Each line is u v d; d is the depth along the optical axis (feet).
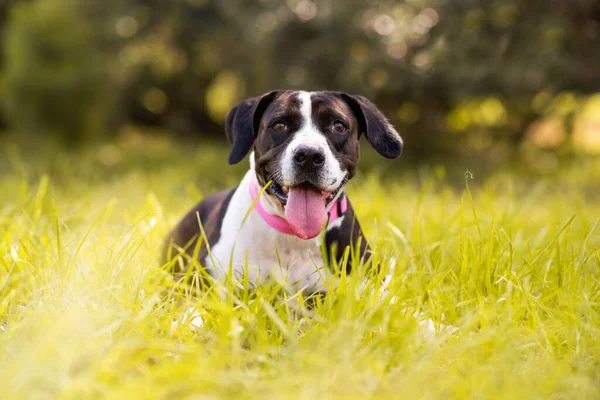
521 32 35.42
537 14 35.24
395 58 36.55
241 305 9.09
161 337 9.04
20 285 10.48
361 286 10.06
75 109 41.78
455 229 14.28
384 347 8.71
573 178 34.76
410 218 15.89
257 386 7.62
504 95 35.91
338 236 11.05
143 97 61.16
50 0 42.34
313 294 10.41
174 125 62.39
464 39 35.29
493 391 7.72
